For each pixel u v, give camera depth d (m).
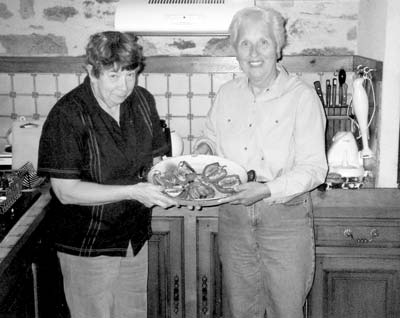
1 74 2.80
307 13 2.75
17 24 2.77
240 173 2.02
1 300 1.55
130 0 2.46
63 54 2.80
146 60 2.78
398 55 2.37
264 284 2.17
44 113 2.84
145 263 2.06
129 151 1.87
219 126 2.14
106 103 1.82
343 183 2.43
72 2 2.75
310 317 2.44
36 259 1.96
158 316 2.52
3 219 1.92
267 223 2.03
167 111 2.84
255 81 1.98
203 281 2.48
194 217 2.42
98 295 1.92
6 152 2.69
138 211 1.96
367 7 2.59
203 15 2.38
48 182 2.39
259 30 1.90
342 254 2.37
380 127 2.45
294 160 2.01
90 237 1.87
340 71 2.65
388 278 2.39
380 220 2.34
